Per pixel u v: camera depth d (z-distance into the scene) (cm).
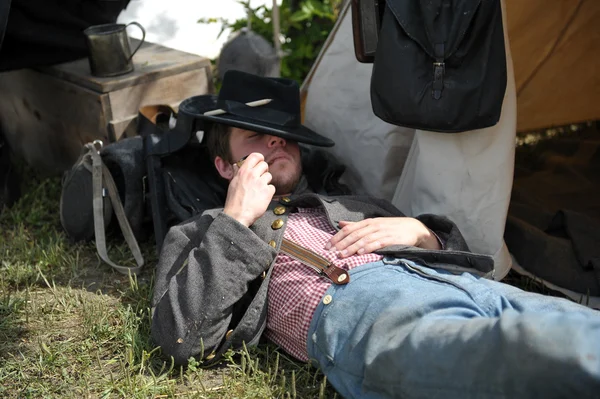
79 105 358
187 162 310
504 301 213
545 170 378
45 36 356
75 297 283
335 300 226
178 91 374
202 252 238
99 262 309
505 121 263
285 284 239
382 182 315
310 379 234
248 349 243
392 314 209
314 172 310
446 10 240
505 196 271
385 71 252
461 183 269
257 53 405
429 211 277
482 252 278
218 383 233
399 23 247
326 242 247
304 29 496
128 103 354
